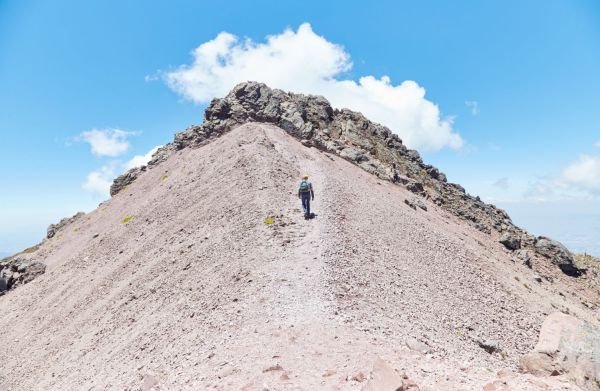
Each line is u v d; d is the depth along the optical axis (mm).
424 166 81875
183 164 65125
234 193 42812
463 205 73500
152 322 25234
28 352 33219
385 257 30297
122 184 76812
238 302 21281
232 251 29891
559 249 65000
